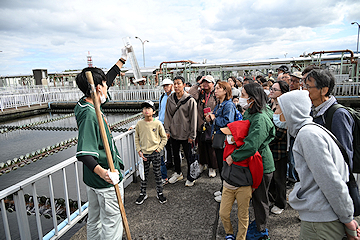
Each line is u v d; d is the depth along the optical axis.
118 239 1.84
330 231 1.28
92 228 1.94
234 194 2.08
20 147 9.76
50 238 2.20
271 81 6.61
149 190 3.51
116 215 1.82
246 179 1.94
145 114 3.00
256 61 21.28
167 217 2.77
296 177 2.61
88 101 1.71
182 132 3.47
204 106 3.88
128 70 24.92
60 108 21.69
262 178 2.03
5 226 1.77
